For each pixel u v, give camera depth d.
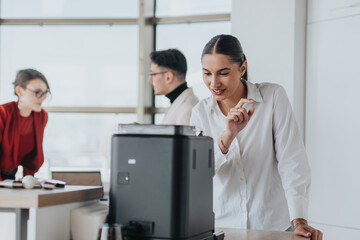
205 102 2.27
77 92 5.33
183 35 5.18
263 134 2.13
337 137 3.88
